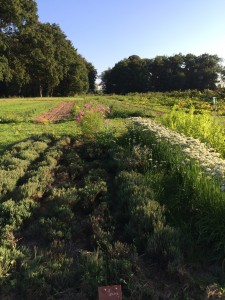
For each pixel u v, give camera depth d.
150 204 5.47
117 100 43.72
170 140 7.64
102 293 3.39
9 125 16.55
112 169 8.13
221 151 8.43
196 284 4.00
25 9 49.97
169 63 100.00
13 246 4.62
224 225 4.71
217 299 3.70
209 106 27.88
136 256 4.31
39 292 3.80
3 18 47.22
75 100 44.97
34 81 68.88
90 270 4.05
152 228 4.91
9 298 3.79
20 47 50.56
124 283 3.90
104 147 9.93
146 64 102.12
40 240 5.03
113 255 4.40
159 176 6.91
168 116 12.30
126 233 4.97
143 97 49.81
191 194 5.88
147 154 8.11
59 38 71.75
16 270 4.18
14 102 40.00
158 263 4.37
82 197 6.30
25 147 10.06
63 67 71.81
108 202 6.11
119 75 102.75
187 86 97.94
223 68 96.19
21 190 6.33
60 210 5.61
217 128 9.56
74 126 15.62
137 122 11.07
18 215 5.39
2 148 10.70
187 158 6.68
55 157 9.12
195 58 99.00
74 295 3.77
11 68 49.09
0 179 6.87
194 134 9.70
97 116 11.83
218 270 4.30
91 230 5.20
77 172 7.96
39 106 31.36
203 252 4.60
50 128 15.15
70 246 4.86
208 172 5.23
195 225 5.10
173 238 4.54
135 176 6.89
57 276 3.98
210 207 5.12
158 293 3.82
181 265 4.15
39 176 7.23
